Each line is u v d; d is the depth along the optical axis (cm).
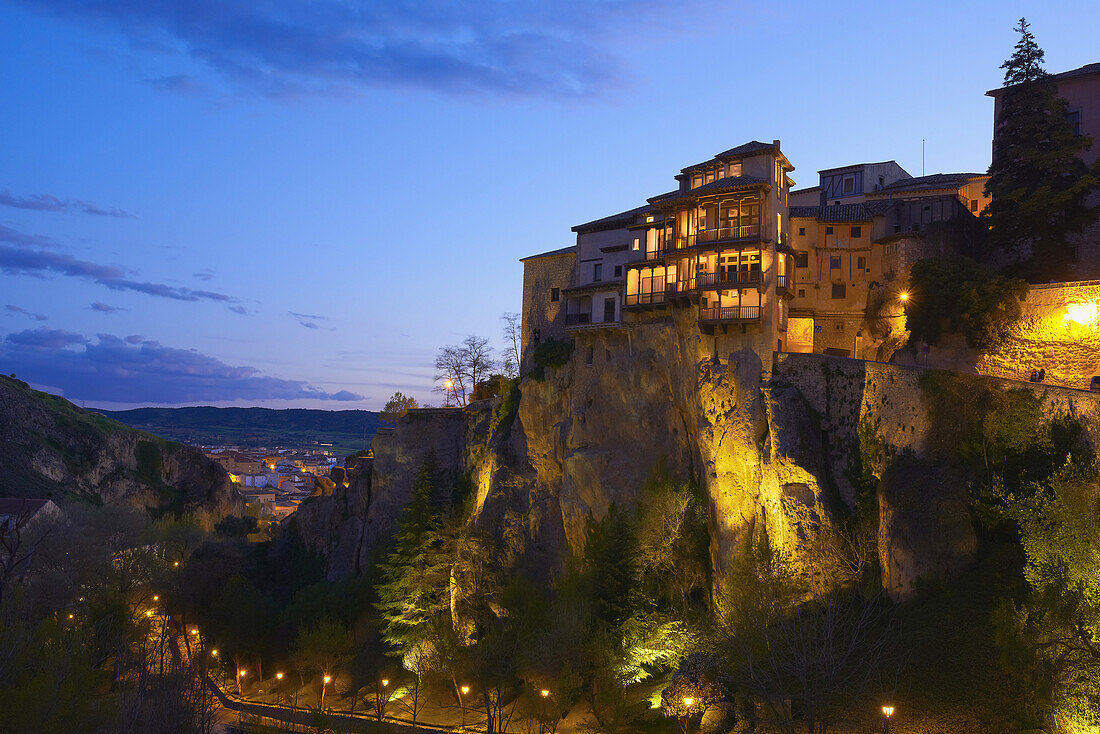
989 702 3806
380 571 8494
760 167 6744
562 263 8725
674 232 7031
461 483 9075
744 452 6081
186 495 17350
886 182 9119
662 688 5375
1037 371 5588
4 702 3262
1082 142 6500
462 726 5875
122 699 3534
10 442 14662
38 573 7150
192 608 8694
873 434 5481
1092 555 3588
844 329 7088
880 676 3959
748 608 4419
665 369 7094
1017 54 6800
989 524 4672
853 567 5106
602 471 7306
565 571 7219
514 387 8825
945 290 6138
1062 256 6512
